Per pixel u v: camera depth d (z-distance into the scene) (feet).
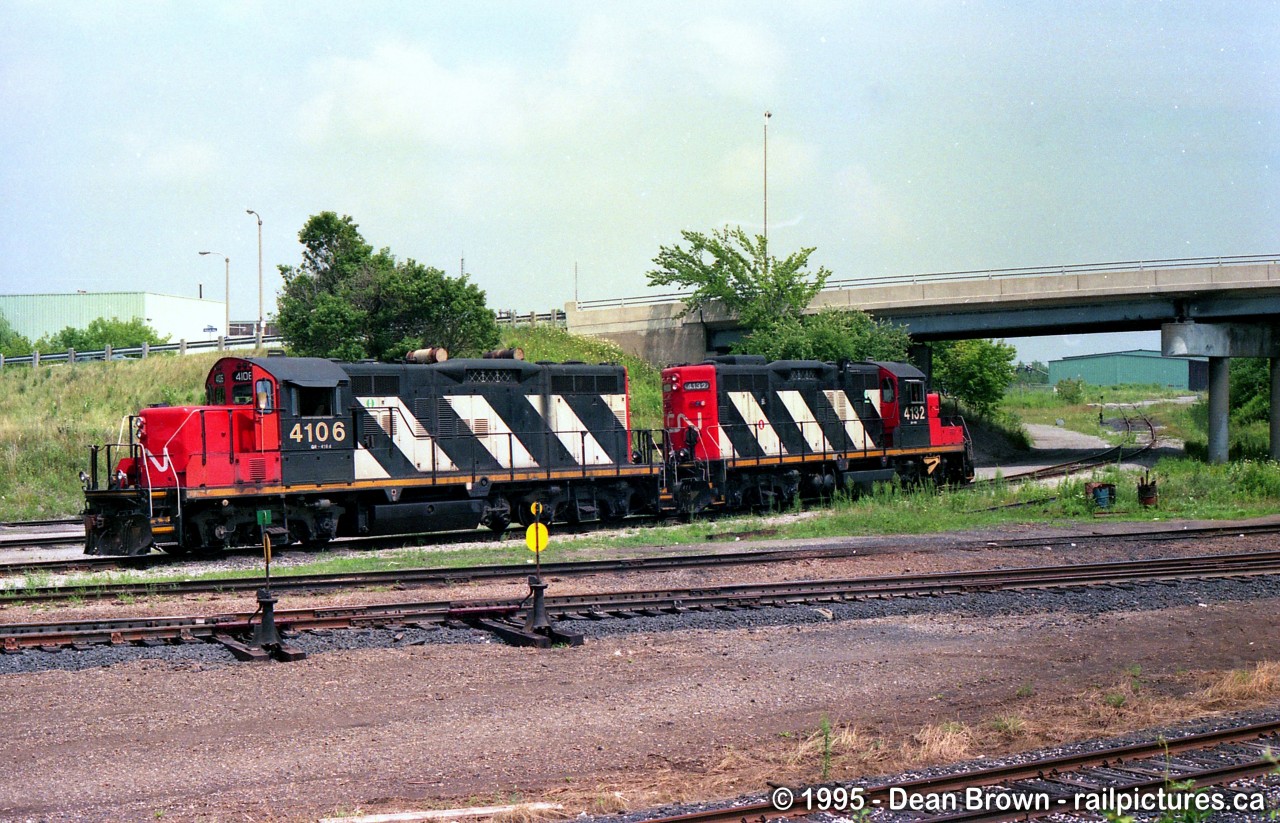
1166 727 34.55
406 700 38.47
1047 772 29.17
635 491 97.55
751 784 29.81
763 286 164.35
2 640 44.06
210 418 71.92
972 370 215.51
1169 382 455.22
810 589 58.59
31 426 133.18
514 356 89.45
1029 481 124.67
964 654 45.91
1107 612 54.90
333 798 28.84
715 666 43.47
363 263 144.56
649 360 176.45
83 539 85.76
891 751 32.76
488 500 87.45
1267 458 163.22
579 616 51.78
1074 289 151.53
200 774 30.73
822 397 111.04
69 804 28.45
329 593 57.06
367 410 79.82
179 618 48.70
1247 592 59.47
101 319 247.70
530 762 31.99
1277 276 145.28
